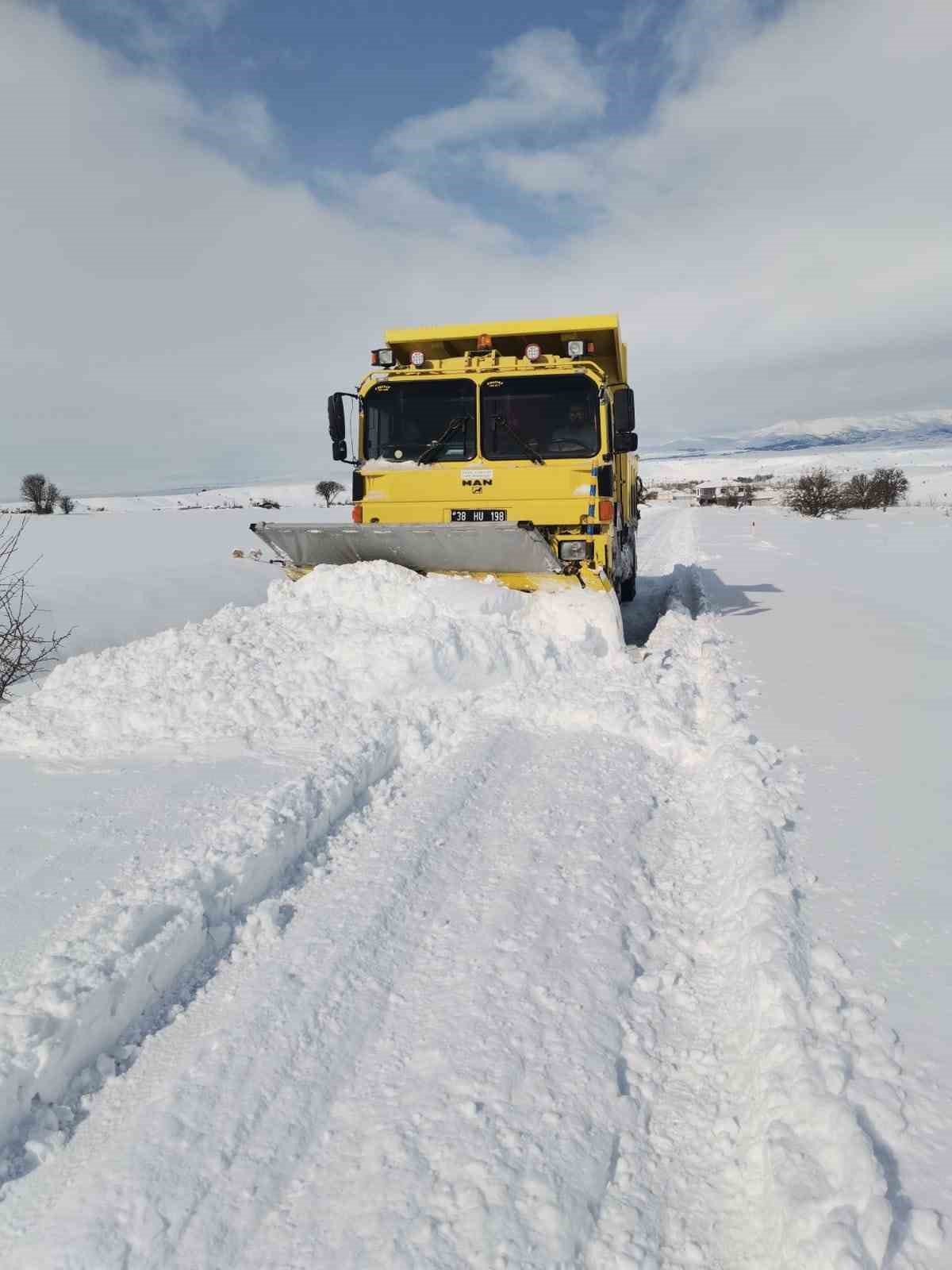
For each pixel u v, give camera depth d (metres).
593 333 7.64
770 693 5.82
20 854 3.24
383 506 7.41
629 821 3.76
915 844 3.32
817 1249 1.54
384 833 3.55
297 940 2.73
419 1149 1.89
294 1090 2.08
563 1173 1.84
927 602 10.60
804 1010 2.25
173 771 4.21
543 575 6.85
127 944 2.47
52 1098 2.07
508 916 2.86
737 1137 1.99
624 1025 2.37
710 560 17.83
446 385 7.28
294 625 5.84
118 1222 1.68
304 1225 1.70
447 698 5.35
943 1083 2.01
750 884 2.94
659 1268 1.66
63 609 10.62
